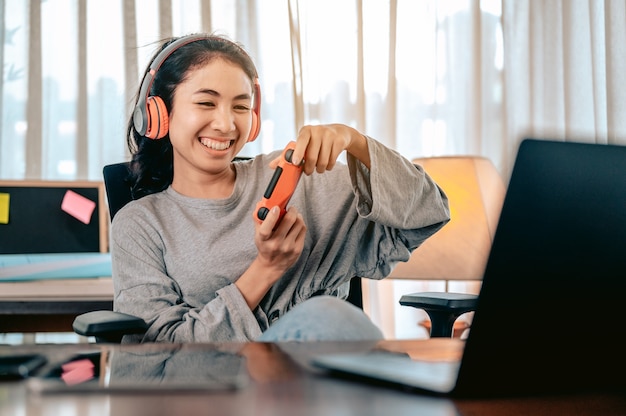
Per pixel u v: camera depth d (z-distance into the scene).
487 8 2.84
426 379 0.58
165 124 1.39
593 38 2.88
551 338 0.59
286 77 2.70
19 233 2.13
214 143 1.39
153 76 1.41
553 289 0.57
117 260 1.38
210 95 1.37
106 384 0.56
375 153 1.28
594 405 0.58
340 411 0.50
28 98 2.51
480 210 2.03
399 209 1.30
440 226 1.40
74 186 2.21
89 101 2.57
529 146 0.55
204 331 1.16
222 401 0.52
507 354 0.56
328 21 2.71
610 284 0.60
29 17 2.52
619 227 0.60
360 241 1.46
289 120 2.70
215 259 1.36
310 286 1.39
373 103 2.76
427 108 2.79
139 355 0.71
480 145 2.79
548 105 2.88
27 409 0.49
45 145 2.53
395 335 2.73
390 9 2.73
